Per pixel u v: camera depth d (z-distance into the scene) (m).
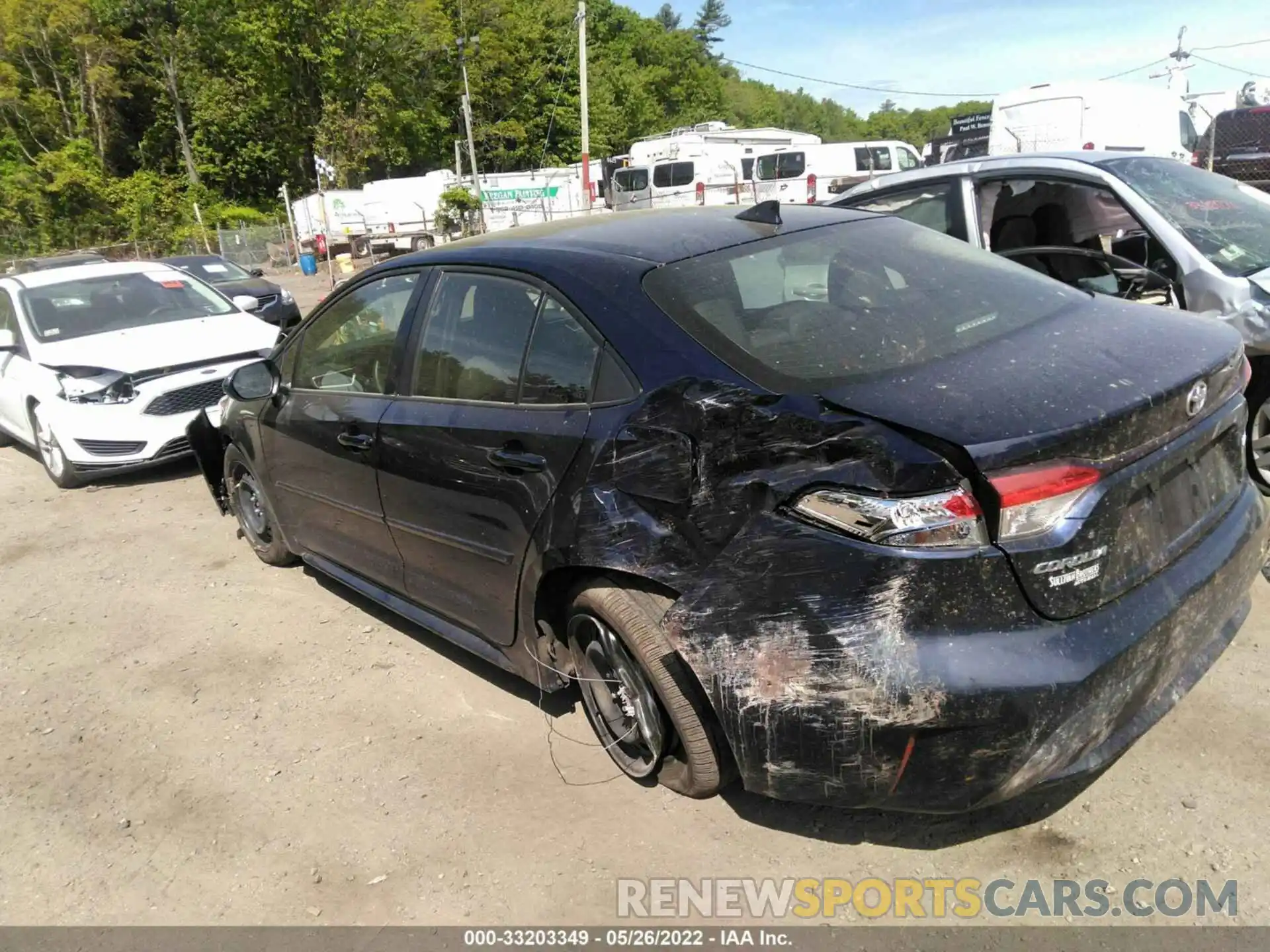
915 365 2.46
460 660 3.93
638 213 3.68
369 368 3.79
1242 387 2.73
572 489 2.76
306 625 4.42
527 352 3.04
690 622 2.43
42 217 43.72
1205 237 4.53
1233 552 2.57
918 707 2.11
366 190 35.62
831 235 3.25
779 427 2.32
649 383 2.63
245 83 50.41
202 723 3.64
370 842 2.85
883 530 2.12
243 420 4.72
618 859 2.67
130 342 7.26
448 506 3.30
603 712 3.01
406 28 49.56
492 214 33.69
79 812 3.17
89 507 6.69
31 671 4.23
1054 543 2.11
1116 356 2.46
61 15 50.34
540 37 56.94
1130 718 2.39
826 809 2.77
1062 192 5.59
